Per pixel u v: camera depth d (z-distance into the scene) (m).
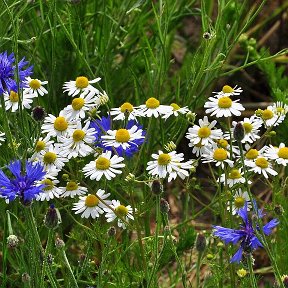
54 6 0.67
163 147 0.65
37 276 0.46
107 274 0.58
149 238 0.58
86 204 0.55
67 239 0.69
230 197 0.55
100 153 0.55
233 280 0.56
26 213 0.43
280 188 0.64
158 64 0.75
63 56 0.75
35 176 0.42
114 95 0.78
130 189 0.53
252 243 0.43
